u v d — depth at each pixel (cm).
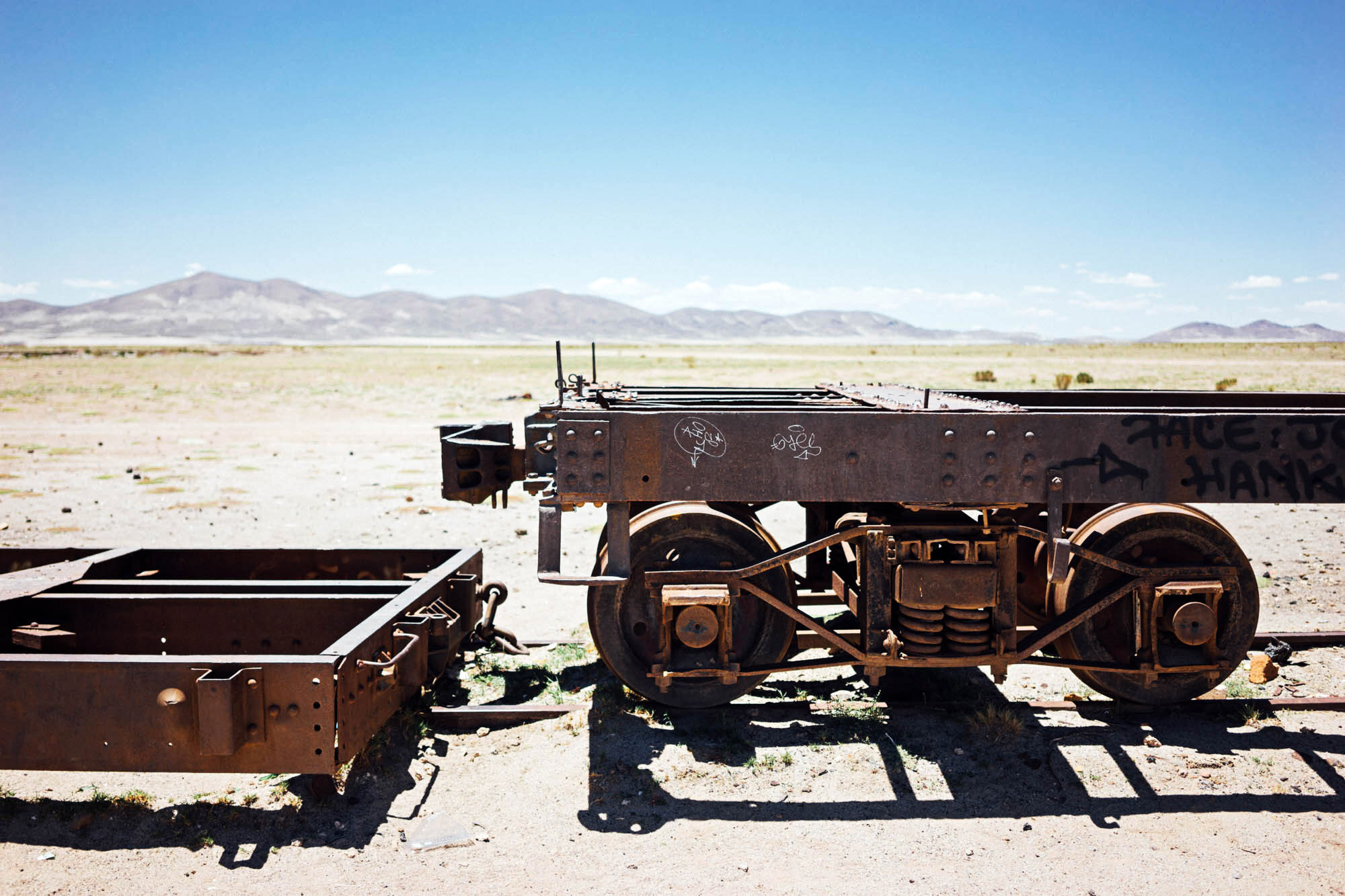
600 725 501
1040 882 353
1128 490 436
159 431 2334
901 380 4750
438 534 1095
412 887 353
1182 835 387
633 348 19300
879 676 484
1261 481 436
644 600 504
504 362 9125
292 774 450
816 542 477
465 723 512
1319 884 349
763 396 616
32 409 2978
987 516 462
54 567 584
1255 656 614
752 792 429
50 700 394
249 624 543
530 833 394
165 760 393
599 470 439
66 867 367
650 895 346
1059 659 481
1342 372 5347
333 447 2014
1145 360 9075
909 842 384
